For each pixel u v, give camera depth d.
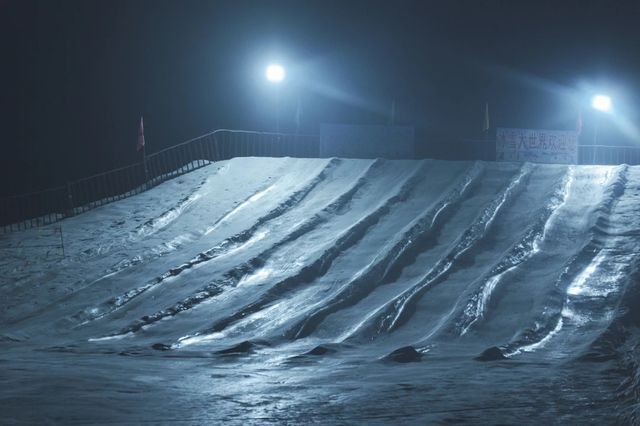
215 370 10.80
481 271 16.59
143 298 17.19
